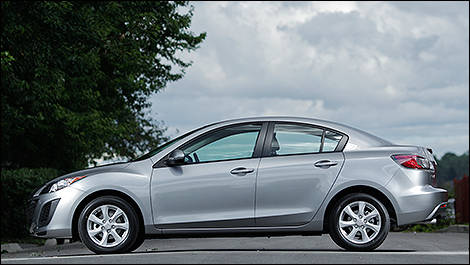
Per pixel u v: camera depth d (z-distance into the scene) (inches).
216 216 470.3
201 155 479.8
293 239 813.9
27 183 930.1
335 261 392.2
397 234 982.4
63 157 1202.6
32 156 1203.2
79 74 1035.9
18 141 1160.8
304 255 424.8
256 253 441.4
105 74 1160.2
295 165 470.6
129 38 1152.2
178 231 472.4
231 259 404.2
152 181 474.9
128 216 473.7
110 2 1111.0
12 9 901.2
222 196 470.3
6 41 912.9
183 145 482.9
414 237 868.6
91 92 1081.4
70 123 1026.7
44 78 941.8
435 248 629.9
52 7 925.2
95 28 1010.1
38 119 998.4
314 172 468.4
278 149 476.7
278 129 479.5
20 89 909.2
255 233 471.5
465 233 977.5
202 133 483.5
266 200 468.8
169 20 1219.9
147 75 1261.1
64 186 483.5
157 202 473.1
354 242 463.5
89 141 1147.9
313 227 468.8
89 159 1279.5
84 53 1038.4
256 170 470.9
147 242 874.8
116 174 478.6
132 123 1311.5
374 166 468.8
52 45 959.0
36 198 495.8
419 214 464.8
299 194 468.4
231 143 479.8
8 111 935.7
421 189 466.9
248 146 478.6
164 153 482.6
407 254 432.1
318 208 466.9
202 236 476.7
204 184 471.2
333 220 466.9
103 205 476.7
